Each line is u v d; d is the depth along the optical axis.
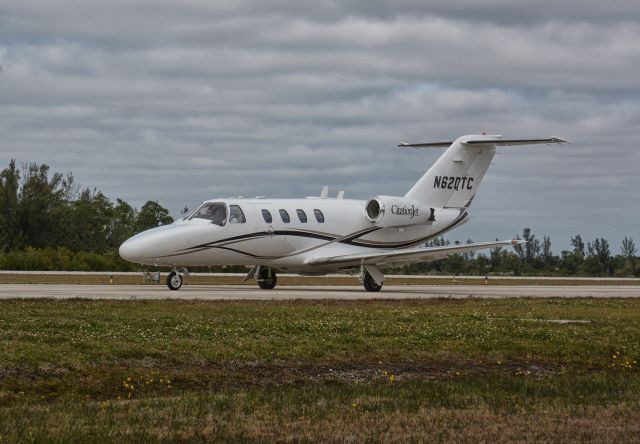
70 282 81.38
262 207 68.44
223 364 29.08
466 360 31.83
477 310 47.81
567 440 19.62
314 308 45.97
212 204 67.06
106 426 20.38
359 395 24.81
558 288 87.94
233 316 40.41
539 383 27.16
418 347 33.44
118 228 156.88
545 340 36.16
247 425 20.75
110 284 78.25
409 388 26.06
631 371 31.12
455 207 77.06
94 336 32.59
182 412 22.00
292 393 24.91
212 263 66.81
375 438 19.59
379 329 37.31
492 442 19.38
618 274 162.00
